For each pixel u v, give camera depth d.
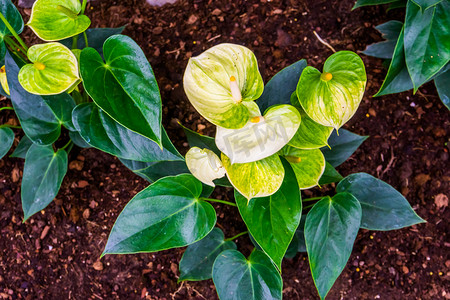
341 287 1.02
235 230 1.04
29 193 0.95
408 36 0.91
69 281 1.02
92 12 1.09
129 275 1.02
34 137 0.92
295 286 1.02
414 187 1.04
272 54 1.06
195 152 0.84
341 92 0.85
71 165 1.04
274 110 0.84
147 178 0.95
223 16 1.08
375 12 1.08
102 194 1.04
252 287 0.93
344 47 1.06
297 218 0.88
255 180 0.86
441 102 1.06
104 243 1.03
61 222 1.04
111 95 0.84
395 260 1.03
